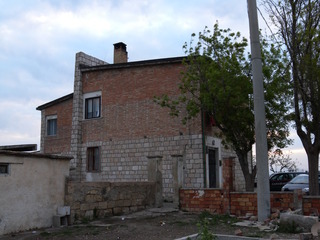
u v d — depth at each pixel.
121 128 19.64
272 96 12.91
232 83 13.04
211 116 15.47
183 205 13.55
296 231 8.51
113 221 11.57
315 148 11.53
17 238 9.00
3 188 9.62
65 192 11.38
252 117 13.02
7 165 9.87
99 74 20.97
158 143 18.22
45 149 24.20
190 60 14.53
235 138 14.01
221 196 12.51
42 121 24.83
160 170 15.07
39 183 10.63
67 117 23.39
